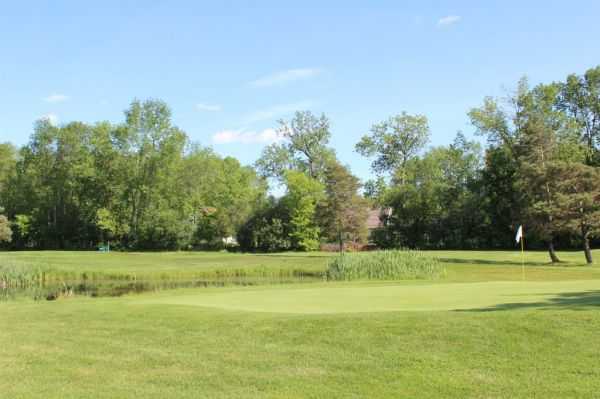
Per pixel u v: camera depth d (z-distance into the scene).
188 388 7.81
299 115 78.25
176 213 73.06
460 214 66.25
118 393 7.68
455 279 28.70
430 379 7.79
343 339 9.91
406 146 79.94
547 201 41.75
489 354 8.71
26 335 11.52
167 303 16.02
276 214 70.19
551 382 7.46
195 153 79.94
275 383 7.89
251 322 11.73
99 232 78.56
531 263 41.81
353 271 31.16
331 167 59.19
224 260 48.91
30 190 78.12
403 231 69.81
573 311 10.79
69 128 77.44
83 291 29.50
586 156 58.19
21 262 38.56
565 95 64.88
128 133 72.00
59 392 7.77
